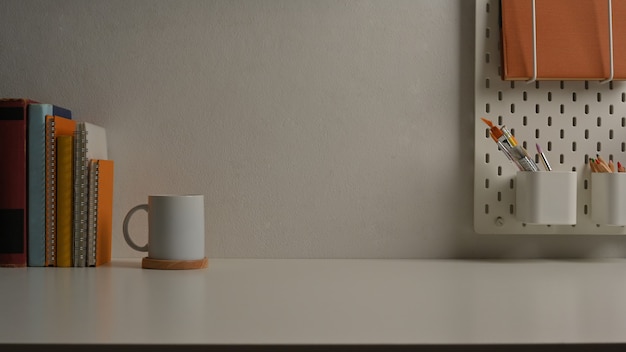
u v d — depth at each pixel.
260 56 1.41
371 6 1.42
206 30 1.41
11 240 1.24
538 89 1.42
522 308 0.86
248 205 1.41
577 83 1.43
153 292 0.98
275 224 1.41
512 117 1.42
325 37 1.42
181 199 1.24
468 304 0.89
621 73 1.40
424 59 1.42
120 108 1.40
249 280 1.11
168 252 1.24
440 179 1.43
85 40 1.40
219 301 0.91
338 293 0.98
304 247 1.42
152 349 0.67
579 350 0.68
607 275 1.18
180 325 0.75
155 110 1.41
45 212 1.24
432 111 1.43
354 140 1.42
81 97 1.40
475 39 1.41
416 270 1.24
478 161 1.41
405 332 0.72
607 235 1.44
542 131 1.42
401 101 1.42
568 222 1.33
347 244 1.42
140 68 1.40
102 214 1.29
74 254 1.25
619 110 1.43
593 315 0.82
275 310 0.84
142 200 1.41
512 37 1.39
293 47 1.41
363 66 1.42
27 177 1.24
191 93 1.41
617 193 1.34
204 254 1.36
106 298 0.93
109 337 0.69
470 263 1.35
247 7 1.41
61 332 0.72
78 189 1.25
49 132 1.24
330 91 1.42
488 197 1.41
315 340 0.68
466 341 0.68
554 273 1.21
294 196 1.42
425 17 1.42
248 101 1.41
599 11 1.41
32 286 1.03
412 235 1.43
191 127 1.41
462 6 1.42
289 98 1.41
